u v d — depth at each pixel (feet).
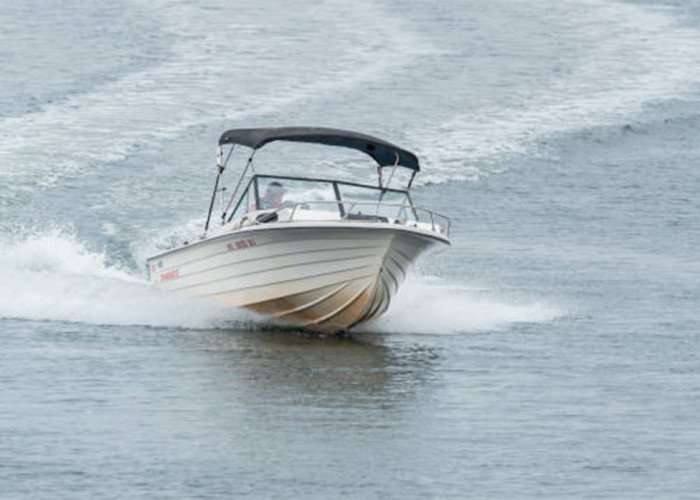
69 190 275.18
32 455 124.88
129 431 132.87
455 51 452.35
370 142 186.39
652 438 133.90
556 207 293.23
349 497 116.16
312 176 299.79
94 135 321.73
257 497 115.75
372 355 172.35
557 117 378.12
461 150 338.13
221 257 187.52
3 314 189.06
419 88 398.42
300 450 128.26
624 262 243.60
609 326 192.34
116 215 258.16
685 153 349.61
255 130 188.65
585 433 135.44
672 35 495.41
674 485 120.16
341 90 388.57
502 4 539.70
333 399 147.54
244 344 177.58
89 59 409.69
